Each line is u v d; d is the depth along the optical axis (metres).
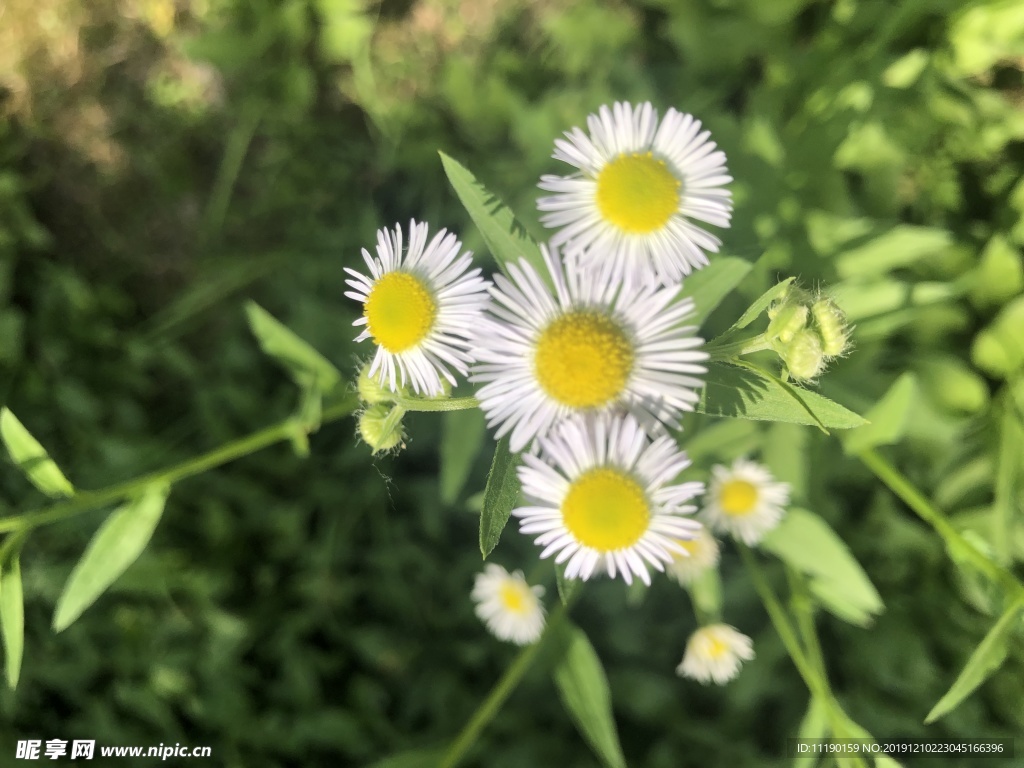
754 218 0.11
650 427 0.06
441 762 0.09
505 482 0.07
